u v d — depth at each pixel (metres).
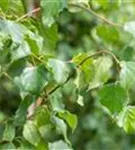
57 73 1.29
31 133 1.42
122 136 3.05
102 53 1.40
